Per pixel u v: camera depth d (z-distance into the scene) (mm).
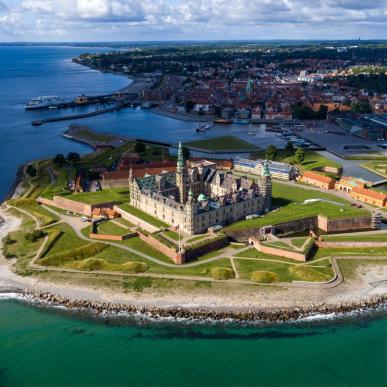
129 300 196500
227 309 190250
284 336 176000
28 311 192250
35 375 157875
